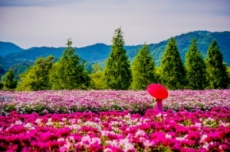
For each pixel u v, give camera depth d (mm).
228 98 18766
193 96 19469
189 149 5395
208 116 9570
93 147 5254
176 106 15602
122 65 35438
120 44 35812
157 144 5730
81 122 8336
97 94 19875
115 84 35375
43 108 14055
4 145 5578
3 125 7562
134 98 17312
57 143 5535
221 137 6293
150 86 10797
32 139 6004
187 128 6953
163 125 7320
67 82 34906
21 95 19125
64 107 14297
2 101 15375
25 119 8750
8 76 80625
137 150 5691
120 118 9336
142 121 8742
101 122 8461
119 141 5910
